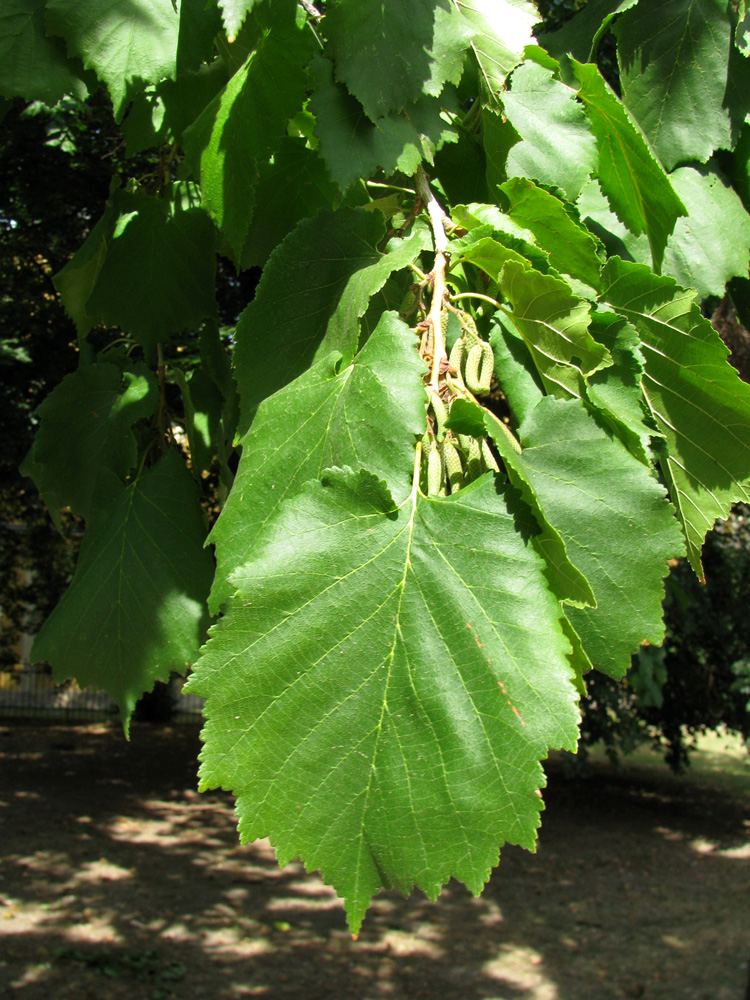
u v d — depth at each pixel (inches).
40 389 114.6
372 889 12.9
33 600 220.2
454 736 13.1
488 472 14.0
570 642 13.7
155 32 21.3
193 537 20.6
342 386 15.0
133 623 19.9
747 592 138.1
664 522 15.2
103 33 21.1
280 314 17.0
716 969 90.2
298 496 13.8
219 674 13.3
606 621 15.2
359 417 14.5
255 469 15.2
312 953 89.5
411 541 13.7
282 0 19.2
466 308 17.8
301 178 20.6
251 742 13.2
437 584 13.5
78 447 22.5
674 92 21.7
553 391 16.7
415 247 16.0
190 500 20.9
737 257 21.6
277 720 13.2
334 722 13.2
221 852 124.0
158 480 21.0
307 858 13.0
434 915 103.4
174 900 102.3
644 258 21.5
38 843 122.6
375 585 13.5
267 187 20.7
